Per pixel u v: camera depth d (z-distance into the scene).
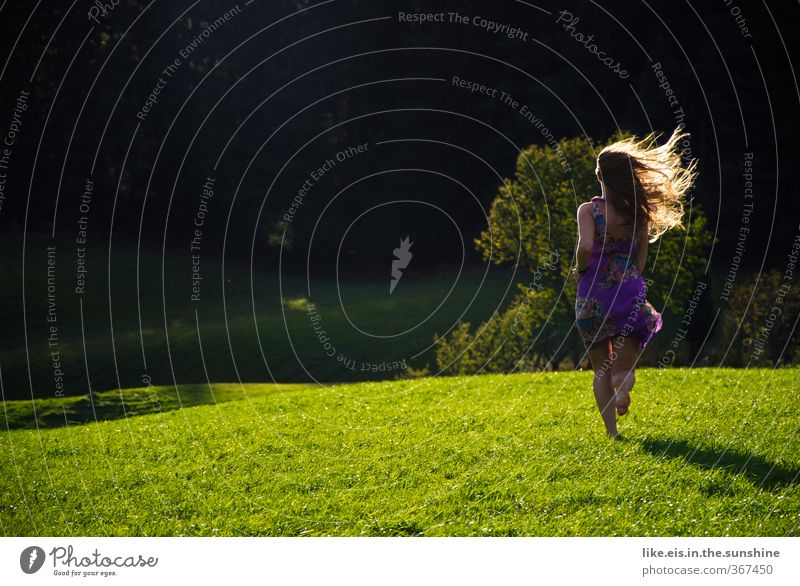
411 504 4.49
